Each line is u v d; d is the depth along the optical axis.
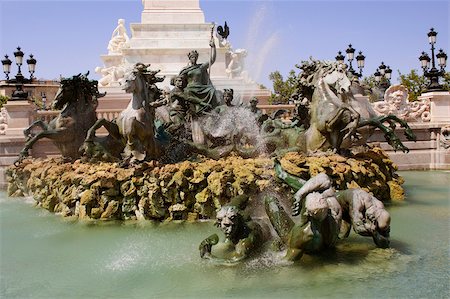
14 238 8.79
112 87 23.50
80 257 7.53
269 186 9.60
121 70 24.78
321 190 6.81
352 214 7.12
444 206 10.76
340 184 10.10
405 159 19.92
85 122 13.21
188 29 24.38
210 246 6.82
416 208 10.54
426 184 14.76
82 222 9.84
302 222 6.62
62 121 12.98
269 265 6.54
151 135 11.06
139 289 6.06
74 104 13.21
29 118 18.36
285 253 6.76
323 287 5.87
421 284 5.90
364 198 7.16
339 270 6.36
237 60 25.23
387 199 11.47
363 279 6.09
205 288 5.97
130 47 23.91
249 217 7.08
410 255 6.97
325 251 6.92
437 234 8.21
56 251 7.90
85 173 10.41
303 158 10.42
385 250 7.07
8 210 11.64
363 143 13.48
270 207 7.03
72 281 6.44
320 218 6.44
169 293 5.87
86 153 11.74
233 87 24.02
